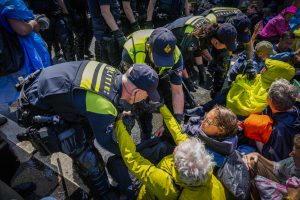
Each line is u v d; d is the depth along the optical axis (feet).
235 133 5.98
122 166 7.34
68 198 8.10
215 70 11.16
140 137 10.43
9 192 5.46
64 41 12.94
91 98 5.71
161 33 6.90
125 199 7.41
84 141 6.85
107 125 5.75
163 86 8.22
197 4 17.44
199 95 12.65
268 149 7.18
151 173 5.76
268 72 8.48
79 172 7.86
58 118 6.29
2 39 7.83
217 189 5.48
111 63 11.13
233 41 9.00
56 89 5.91
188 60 10.50
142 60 7.43
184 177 5.09
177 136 6.91
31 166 8.95
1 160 7.47
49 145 6.52
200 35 9.01
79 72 6.05
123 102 6.06
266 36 15.03
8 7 7.55
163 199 5.71
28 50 8.32
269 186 5.87
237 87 8.73
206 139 5.88
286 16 14.67
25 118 6.44
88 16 15.05
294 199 5.53
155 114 11.62
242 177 5.67
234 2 18.65
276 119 7.24
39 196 8.11
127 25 12.88
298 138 5.97
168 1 13.09
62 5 12.41
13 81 8.51
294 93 7.14
